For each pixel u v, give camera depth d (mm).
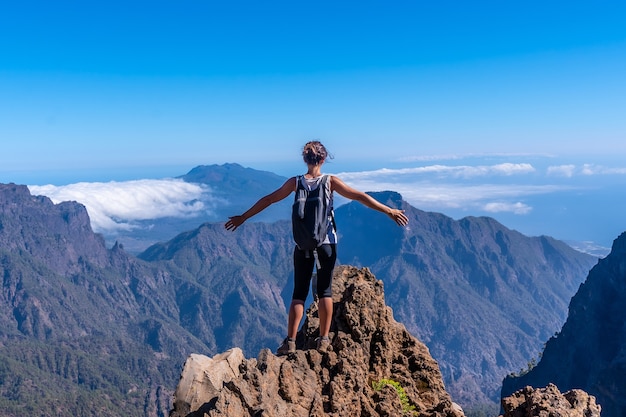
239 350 12844
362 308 14719
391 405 12953
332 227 12562
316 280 12945
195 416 10562
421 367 14906
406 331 15789
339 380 12414
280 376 11469
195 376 11977
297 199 12156
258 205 12523
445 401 14180
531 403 11750
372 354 14625
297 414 10938
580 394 11914
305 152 12430
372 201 12219
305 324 15352
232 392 10500
